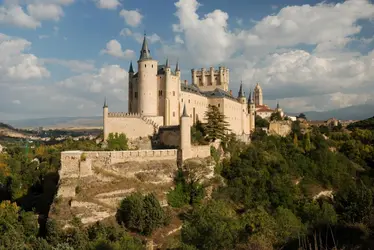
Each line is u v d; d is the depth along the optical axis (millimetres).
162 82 116875
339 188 117188
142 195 76938
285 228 65438
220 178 96938
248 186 98375
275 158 120000
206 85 165125
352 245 49875
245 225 68625
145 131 108875
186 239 61000
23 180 109500
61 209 70000
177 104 119312
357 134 181250
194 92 131375
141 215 69688
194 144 104188
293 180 114812
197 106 131875
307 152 141250
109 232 66438
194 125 126312
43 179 107062
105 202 73312
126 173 83250
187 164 91125
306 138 148875
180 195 85375
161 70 120062
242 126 158500
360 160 148875
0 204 87500
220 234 56875
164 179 86875
